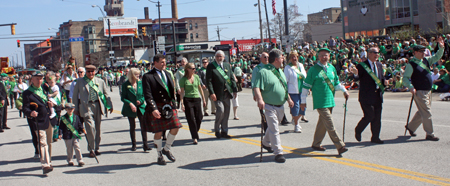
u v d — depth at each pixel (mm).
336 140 6020
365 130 8086
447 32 27297
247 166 5855
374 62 6707
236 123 10078
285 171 5477
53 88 7047
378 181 4832
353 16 48281
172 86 6332
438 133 7379
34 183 5711
